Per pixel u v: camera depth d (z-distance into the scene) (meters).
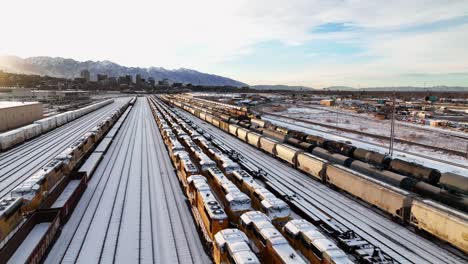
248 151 41.75
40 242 14.66
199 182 20.67
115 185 26.92
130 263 15.27
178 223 19.70
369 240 17.66
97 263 15.23
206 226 16.88
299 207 21.81
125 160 35.88
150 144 45.25
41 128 53.16
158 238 17.78
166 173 30.58
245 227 16.00
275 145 36.72
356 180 23.00
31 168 32.62
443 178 21.00
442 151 40.16
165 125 52.00
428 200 19.23
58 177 24.38
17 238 15.64
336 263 11.74
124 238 17.72
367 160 28.78
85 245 16.89
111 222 19.70
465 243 15.27
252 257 11.90
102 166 33.31
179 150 32.09
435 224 16.95
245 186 22.08
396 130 58.88
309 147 35.28
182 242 17.36
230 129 54.44
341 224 19.62
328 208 22.25
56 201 22.67
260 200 19.22
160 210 21.66
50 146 43.75
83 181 25.25
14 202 17.16
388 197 20.05
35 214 18.08
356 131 54.19
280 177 29.77
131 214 20.95
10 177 29.55
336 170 25.41
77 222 19.66
